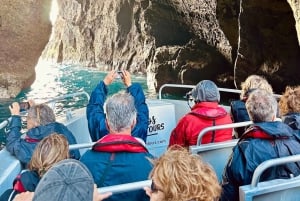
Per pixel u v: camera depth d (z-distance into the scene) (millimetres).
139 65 27891
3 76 20031
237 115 3301
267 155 2004
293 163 2033
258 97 2139
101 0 32812
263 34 14656
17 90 20531
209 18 19547
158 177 1324
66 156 1853
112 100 2043
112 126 1999
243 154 2041
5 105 17562
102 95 2811
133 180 1842
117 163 1866
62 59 44156
